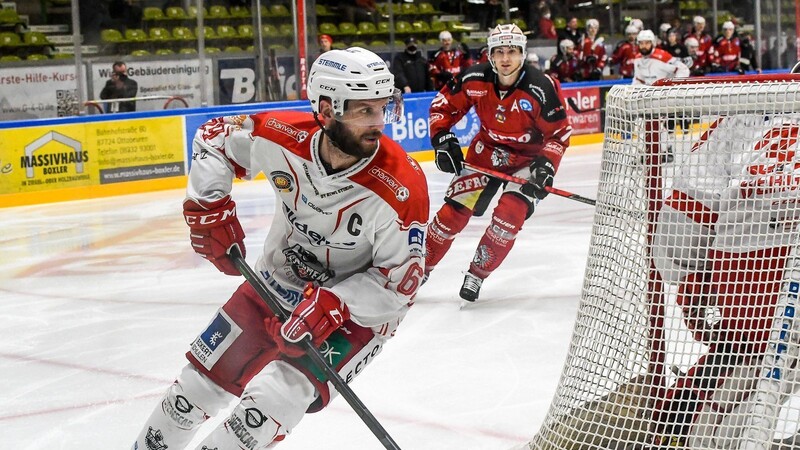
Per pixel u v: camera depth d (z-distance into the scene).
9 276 6.57
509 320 5.00
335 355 2.44
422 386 3.97
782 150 2.25
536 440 2.62
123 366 4.41
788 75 2.31
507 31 4.97
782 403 2.27
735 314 2.33
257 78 13.16
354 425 3.54
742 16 18.34
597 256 2.44
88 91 12.09
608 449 2.39
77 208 9.59
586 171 11.34
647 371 2.37
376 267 2.43
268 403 2.35
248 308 2.62
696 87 2.25
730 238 2.31
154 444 2.63
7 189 9.70
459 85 5.21
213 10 12.92
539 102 5.02
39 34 12.12
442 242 5.29
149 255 7.15
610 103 2.39
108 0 12.28
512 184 5.13
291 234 2.61
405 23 15.45
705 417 2.33
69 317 5.39
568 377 2.49
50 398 3.99
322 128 2.33
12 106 11.57
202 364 2.59
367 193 2.37
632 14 17.56
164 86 12.49
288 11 13.12
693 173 2.29
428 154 12.64
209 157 2.58
